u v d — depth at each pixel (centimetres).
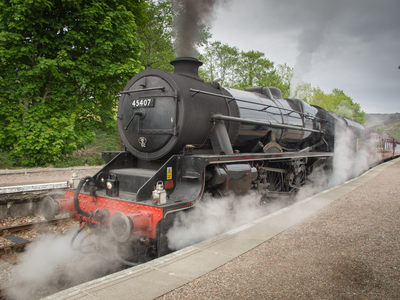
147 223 400
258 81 3092
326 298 286
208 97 532
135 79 550
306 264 360
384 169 1598
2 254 476
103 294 275
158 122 496
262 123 634
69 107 1252
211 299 275
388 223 539
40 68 1111
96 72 1229
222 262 355
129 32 1263
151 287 291
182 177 472
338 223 536
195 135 502
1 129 1135
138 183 482
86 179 490
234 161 515
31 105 1209
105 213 445
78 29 1201
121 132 572
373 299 286
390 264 365
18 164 1230
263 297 283
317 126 984
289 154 720
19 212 674
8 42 1063
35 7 1045
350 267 355
